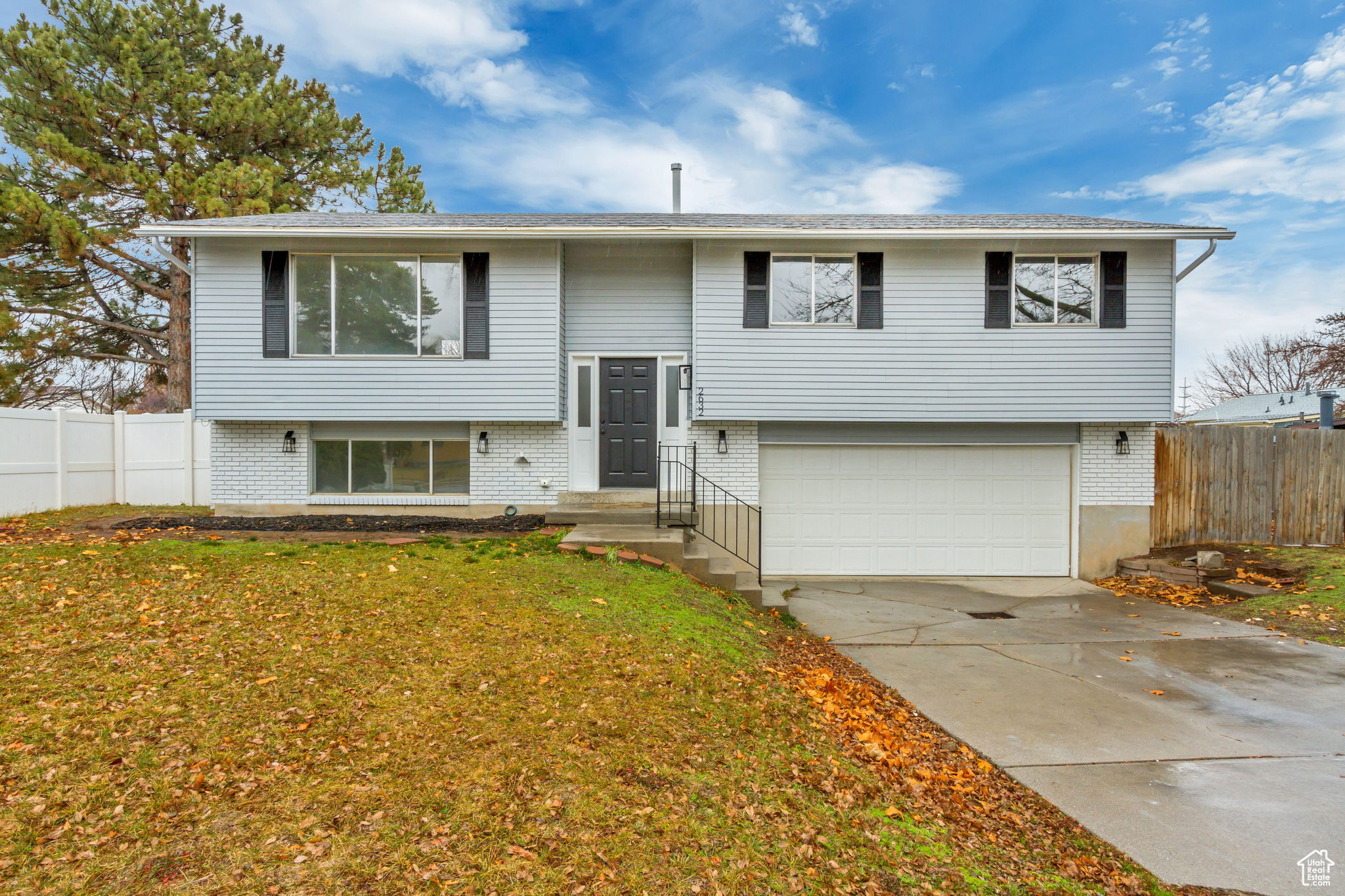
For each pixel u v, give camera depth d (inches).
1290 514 421.4
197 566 254.4
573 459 414.9
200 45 632.4
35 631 179.8
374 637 189.9
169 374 653.3
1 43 529.3
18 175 556.7
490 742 136.8
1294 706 204.2
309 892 92.7
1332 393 518.3
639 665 187.3
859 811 132.1
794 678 208.1
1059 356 396.2
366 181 705.6
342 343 390.0
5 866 93.7
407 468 407.8
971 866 118.2
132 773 117.9
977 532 424.2
